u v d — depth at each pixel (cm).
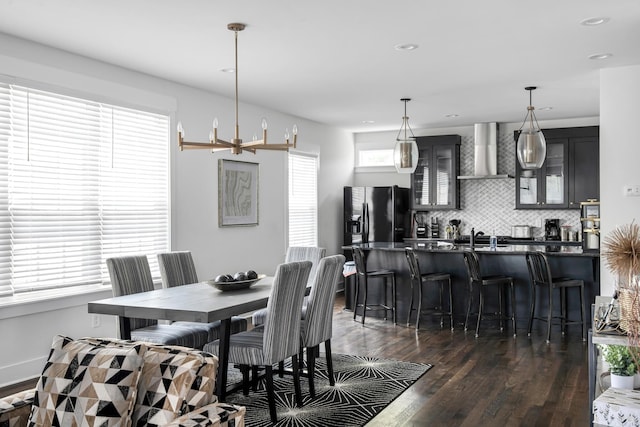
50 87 460
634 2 368
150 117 564
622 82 535
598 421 242
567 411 366
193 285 439
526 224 878
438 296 668
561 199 820
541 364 479
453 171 893
